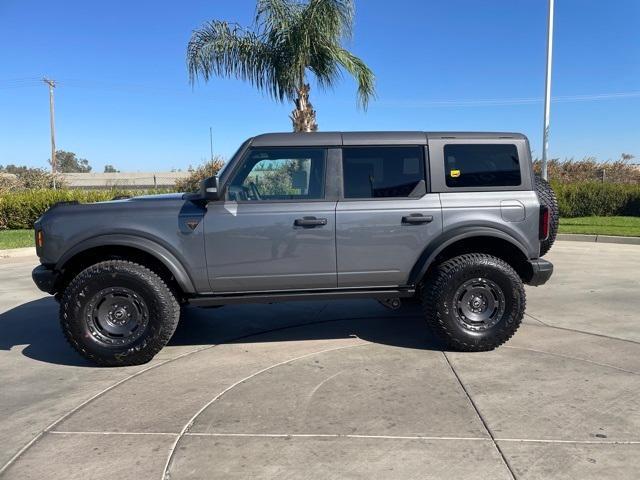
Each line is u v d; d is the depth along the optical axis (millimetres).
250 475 2980
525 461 3072
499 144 5035
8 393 4211
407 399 3941
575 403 3822
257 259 4809
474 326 4930
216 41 12805
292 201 4852
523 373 4414
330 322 6156
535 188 5164
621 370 4449
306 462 3105
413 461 3096
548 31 14992
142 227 4703
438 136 5000
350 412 3742
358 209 4852
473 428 3477
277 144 4867
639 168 23828
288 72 12773
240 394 4090
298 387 4211
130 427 3578
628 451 3164
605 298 7004
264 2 12578
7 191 20047
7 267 10609
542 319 6047
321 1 12281
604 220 16406
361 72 13172
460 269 4824
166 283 5000
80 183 43906
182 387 4254
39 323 6336
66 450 3289
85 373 4637
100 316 4723
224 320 6305
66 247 4664
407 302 6879
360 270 4910
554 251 11273
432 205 4902
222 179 4816
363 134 4980
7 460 3188
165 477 2979
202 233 4730
